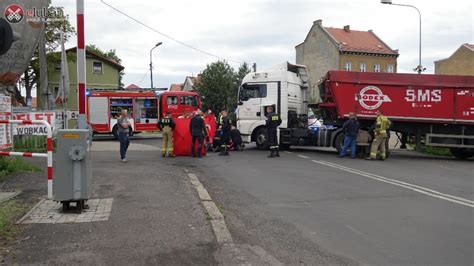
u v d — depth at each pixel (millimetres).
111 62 45281
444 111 17812
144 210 7035
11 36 6848
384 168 13875
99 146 20781
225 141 17234
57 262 4812
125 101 27406
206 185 10211
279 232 6340
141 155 16609
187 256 5113
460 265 5074
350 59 60062
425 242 5938
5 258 4898
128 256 5043
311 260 5180
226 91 52062
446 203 8469
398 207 8078
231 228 6496
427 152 20688
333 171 12852
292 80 19766
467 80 17750
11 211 6703
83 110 8828
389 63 62000
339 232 6383
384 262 5152
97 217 6570
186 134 16750
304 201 8539
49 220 6371
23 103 35469
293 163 14719
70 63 41781
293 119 19594
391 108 17859
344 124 16984
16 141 14969
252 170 12836
